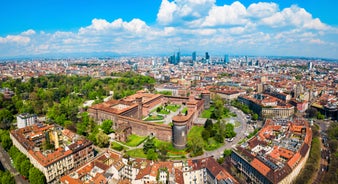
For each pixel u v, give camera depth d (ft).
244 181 623.77
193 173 599.98
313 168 645.10
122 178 612.29
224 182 511.81
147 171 579.89
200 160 632.79
